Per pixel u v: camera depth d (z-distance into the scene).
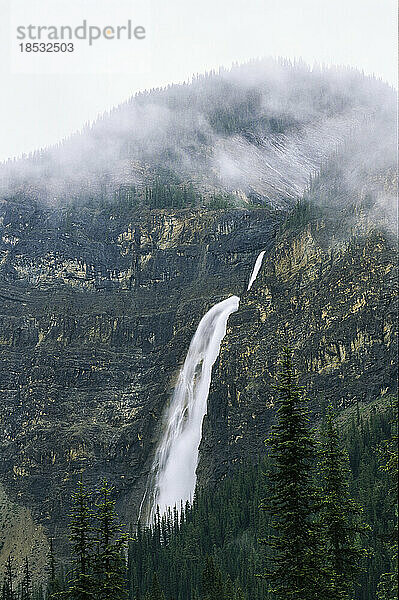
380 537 65.06
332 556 64.81
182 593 143.62
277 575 61.53
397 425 65.56
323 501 63.69
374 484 138.75
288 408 64.31
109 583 67.19
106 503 71.06
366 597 106.94
